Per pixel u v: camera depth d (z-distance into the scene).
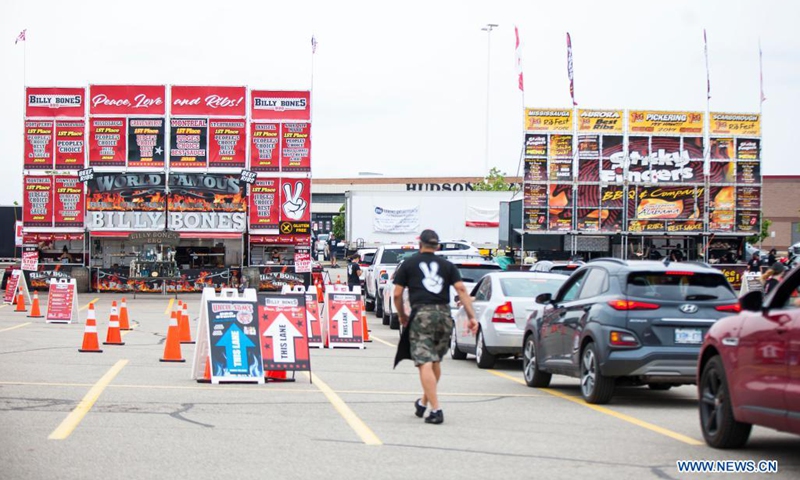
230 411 13.63
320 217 165.62
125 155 52.78
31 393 15.03
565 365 16.11
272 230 53.00
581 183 52.19
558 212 52.12
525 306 20.27
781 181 95.00
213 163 53.03
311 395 15.55
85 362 19.75
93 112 52.62
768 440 11.91
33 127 52.53
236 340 17.00
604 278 15.38
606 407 14.94
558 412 14.27
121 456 10.31
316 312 25.53
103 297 49.31
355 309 25.62
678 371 14.41
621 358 14.44
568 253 54.94
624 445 11.48
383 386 16.94
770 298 10.33
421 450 10.93
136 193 51.44
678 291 14.78
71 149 52.56
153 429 12.01
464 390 16.95
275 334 17.23
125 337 26.58
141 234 51.09
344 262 114.06
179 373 18.11
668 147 52.59
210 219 51.78
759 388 10.13
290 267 52.75
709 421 11.43
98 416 12.93
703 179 52.75
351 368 20.06
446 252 34.75
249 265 52.78
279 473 9.59
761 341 10.15
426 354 12.88
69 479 9.18
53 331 28.17
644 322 14.51
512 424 12.97
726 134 52.88
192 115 52.97
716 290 14.88
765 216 95.44
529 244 56.34
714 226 52.84
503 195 67.69
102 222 51.38
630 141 52.41
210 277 51.09
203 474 9.49
